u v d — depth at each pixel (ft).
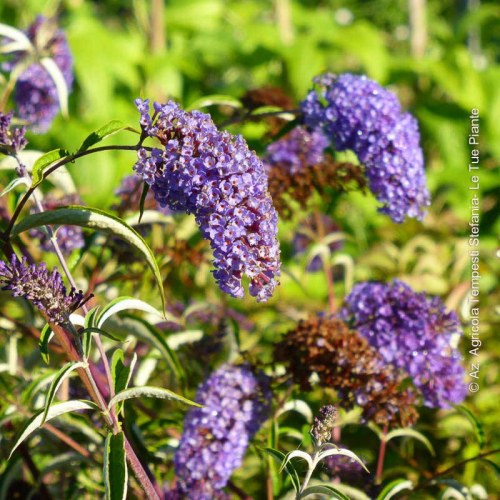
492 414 3.64
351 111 2.78
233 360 3.11
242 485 3.26
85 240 3.08
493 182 6.44
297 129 3.17
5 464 2.88
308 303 4.14
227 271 2.13
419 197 2.79
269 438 2.77
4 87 3.51
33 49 3.30
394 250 4.35
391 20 8.82
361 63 6.84
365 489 2.79
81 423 2.83
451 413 3.49
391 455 3.39
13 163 2.73
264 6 7.99
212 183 2.13
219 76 6.91
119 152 5.90
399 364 2.75
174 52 6.79
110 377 2.35
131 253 3.19
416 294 2.80
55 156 2.19
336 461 2.81
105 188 5.72
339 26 7.14
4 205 3.14
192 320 3.54
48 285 2.19
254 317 4.06
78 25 6.45
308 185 3.17
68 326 2.23
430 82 7.01
